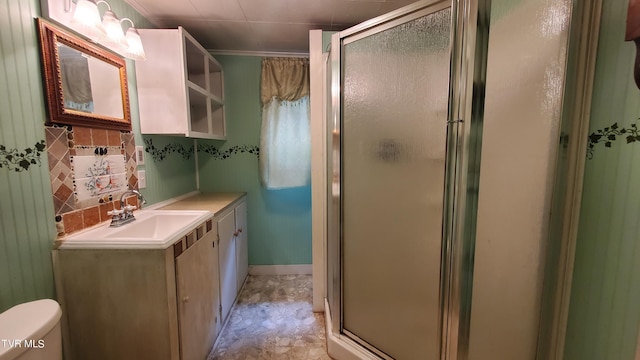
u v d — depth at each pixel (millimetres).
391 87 1253
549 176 1004
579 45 916
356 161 1434
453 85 1038
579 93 931
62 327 1177
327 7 1768
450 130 1066
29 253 1052
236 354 1692
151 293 1178
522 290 1086
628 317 883
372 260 1437
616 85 871
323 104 1923
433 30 1097
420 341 1286
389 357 1418
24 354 726
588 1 890
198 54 2094
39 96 1086
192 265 1403
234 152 2693
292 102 2590
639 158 836
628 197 866
